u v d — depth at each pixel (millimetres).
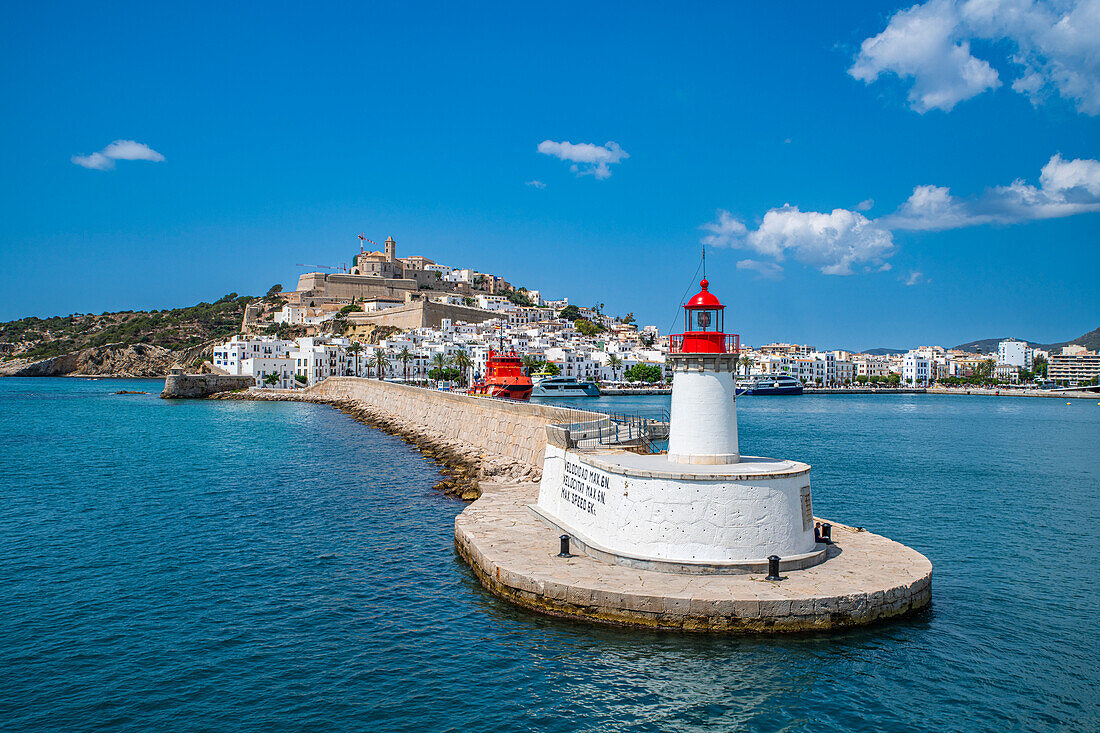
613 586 23000
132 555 33812
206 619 25984
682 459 27312
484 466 51938
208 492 48844
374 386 126812
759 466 26766
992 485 55188
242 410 129625
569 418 48156
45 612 26688
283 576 30562
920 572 24547
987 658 22219
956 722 18828
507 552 27672
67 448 73938
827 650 21766
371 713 19516
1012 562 33188
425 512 42281
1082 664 22000
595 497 28188
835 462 68938
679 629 22062
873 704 19516
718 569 23938
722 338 26922
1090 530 39781
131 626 25391
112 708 19844
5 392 191000
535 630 23406
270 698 20344
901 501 48312
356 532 37625
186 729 18812
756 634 21891
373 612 26234
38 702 20141
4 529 38719
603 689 20141
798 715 19000
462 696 20172
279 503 45031
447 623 24781
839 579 23672
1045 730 18547
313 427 96875
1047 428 111625
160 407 137375
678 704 19406
